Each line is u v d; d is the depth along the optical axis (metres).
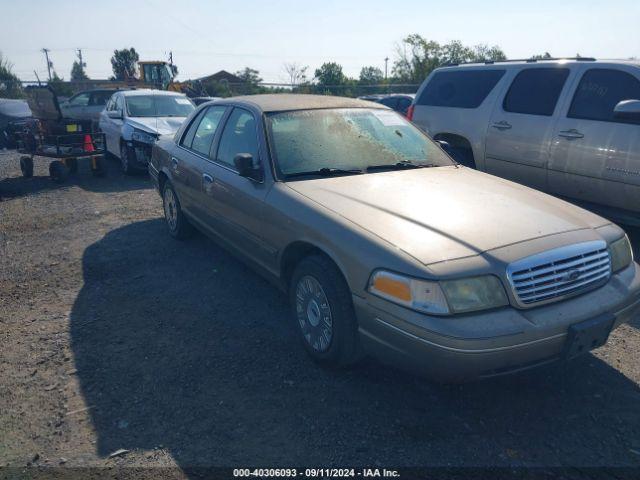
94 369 3.57
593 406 3.13
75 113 15.76
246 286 4.90
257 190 4.00
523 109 6.37
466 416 3.05
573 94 5.90
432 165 4.41
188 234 6.09
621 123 5.41
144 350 3.81
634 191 5.36
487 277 2.78
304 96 4.94
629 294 3.15
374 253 2.96
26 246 6.14
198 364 3.61
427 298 2.72
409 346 2.79
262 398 3.23
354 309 3.11
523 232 3.06
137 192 8.98
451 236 2.99
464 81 7.18
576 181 5.86
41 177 10.55
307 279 3.50
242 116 4.62
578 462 2.70
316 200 3.55
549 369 3.50
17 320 4.31
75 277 5.19
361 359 3.39
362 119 4.65
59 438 2.92
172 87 25.66
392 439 2.87
